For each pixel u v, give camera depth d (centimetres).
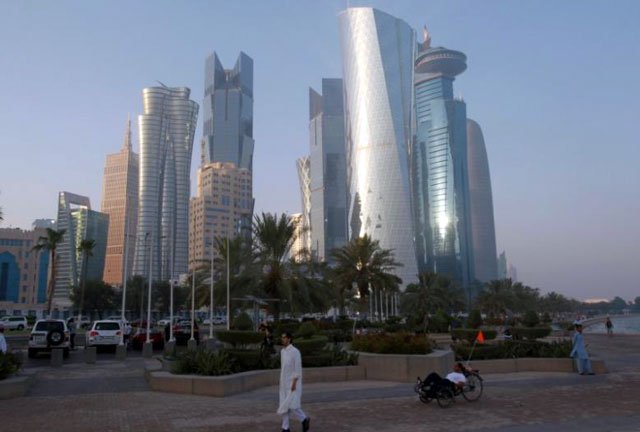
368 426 1132
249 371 1759
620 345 3956
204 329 7262
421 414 1267
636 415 1254
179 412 1291
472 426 1130
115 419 1207
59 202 16512
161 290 10594
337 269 5656
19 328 6838
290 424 1158
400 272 19362
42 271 14062
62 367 2467
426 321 4884
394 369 1891
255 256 4275
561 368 2192
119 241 19488
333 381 1877
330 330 3931
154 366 2253
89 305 10519
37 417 1234
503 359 2203
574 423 1161
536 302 13812
